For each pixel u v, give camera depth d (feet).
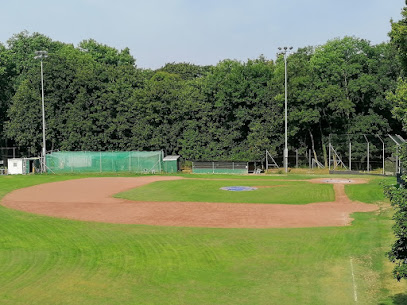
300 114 214.48
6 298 45.62
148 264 57.72
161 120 231.71
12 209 103.04
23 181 163.22
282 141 227.20
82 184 154.61
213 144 229.66
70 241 70.79
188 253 63.00
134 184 154.10
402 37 132.67
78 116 220.43
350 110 212.23
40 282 50.62
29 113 215.72
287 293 46.75
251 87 227.61
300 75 220.43
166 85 234.58
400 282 49.24
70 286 49.29
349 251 62.80
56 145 226.58
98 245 67.97
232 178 177.78
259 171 209.15
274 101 224.12
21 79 256.52
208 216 93.40
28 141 221.05
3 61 243.40
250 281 50.80
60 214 96.32
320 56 228.84
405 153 38.06
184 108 231.91
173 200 116.47
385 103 212.43
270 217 91.97
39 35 288.51
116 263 58.18
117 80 238.89
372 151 214.48
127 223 85.97
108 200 117.08
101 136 224.94
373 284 49.01
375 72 222.69
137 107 230.27
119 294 46.75
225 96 228.22
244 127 236.63
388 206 104.17
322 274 52.90
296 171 215.92
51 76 217.97
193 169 213.66
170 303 44.21
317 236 72.90
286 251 63.62
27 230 79.41
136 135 227.40
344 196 122.11
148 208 103.91
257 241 69.82
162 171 207.41
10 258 60.70
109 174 197.16
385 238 70.18
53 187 145.69
